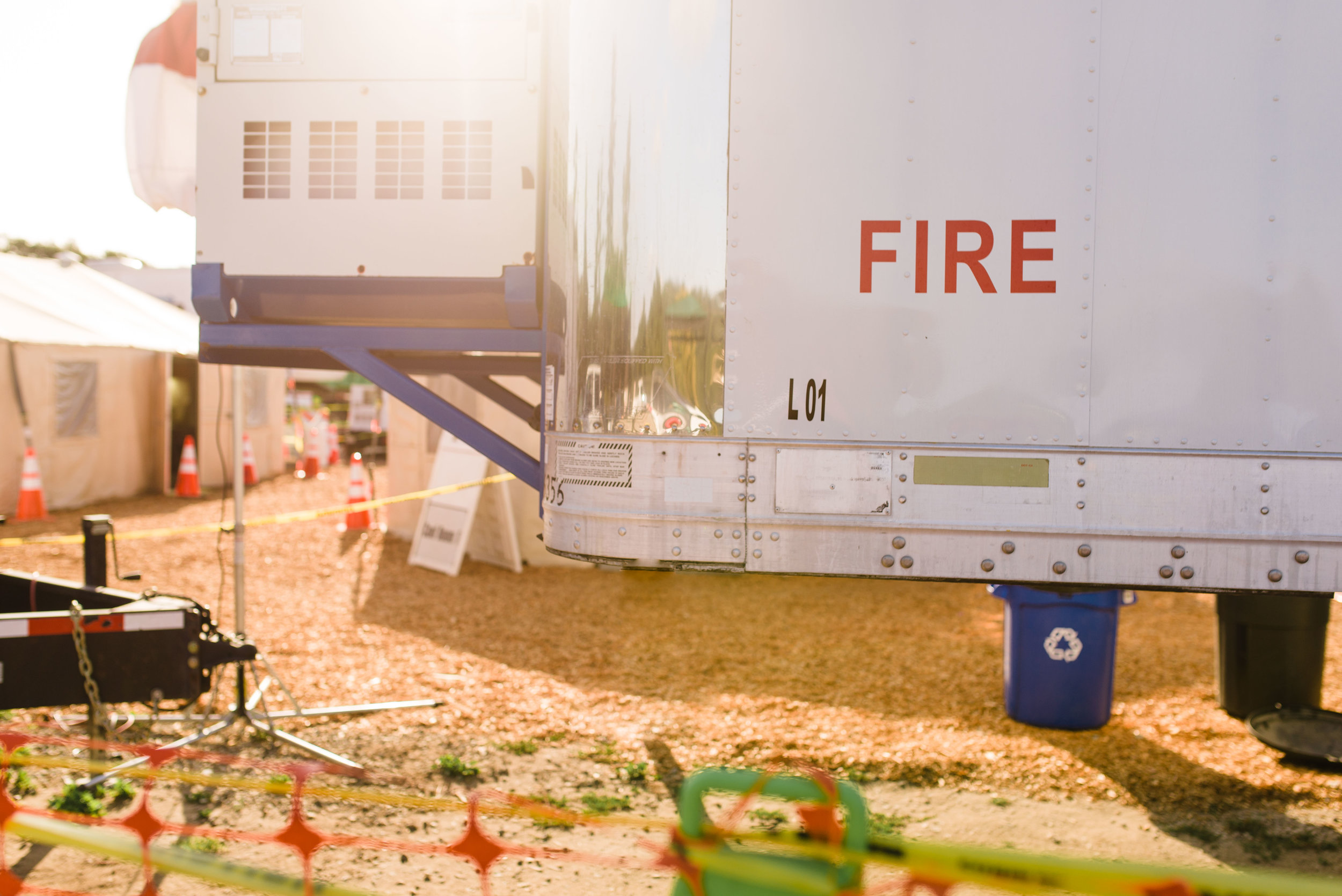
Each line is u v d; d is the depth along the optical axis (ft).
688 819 6.23
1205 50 7.22
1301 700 14.85
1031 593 14.97
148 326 32.35
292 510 38.24
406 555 29.19
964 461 7.44
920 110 7.46
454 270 10.16
